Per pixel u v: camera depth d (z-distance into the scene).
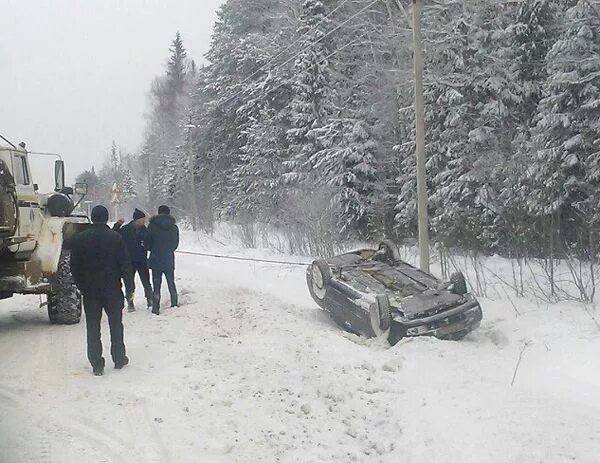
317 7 26.77
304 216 18.77
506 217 14.61
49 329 8.64
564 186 14.96
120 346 6.54
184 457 4.44
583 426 5.18
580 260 11.28
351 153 22.48
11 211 7.87
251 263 17.41
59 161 10.69
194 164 40.91
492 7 20.05
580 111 15.91
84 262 6.31
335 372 6.62
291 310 10.14
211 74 39.22
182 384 5.98
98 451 4.50
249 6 39.62
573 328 8.17
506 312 9.62
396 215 21.16
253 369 6.45
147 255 10.26
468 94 19.44
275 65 31.41
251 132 31.72
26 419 5.11
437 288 9.11
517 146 16.92
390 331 8.17
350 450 4.79
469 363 7.21
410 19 21.08
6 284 8.21
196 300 10.17
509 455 4.62
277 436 4.91
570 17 16.28
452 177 19.09
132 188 72.19
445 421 5.31
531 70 18.88
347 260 10.58
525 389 6.33
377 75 24.62
